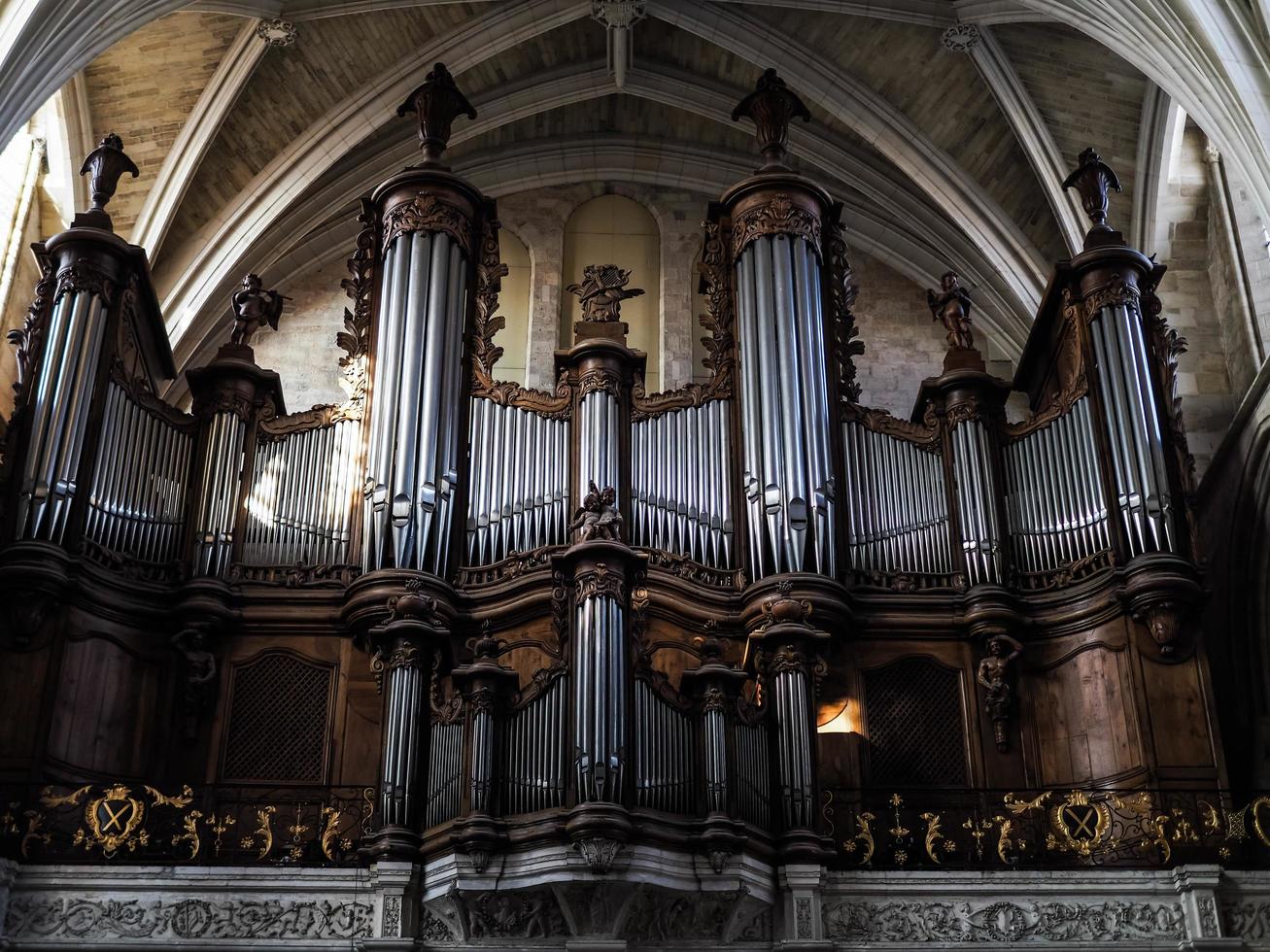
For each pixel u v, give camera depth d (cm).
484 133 2872
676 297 2830
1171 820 1814
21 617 1878
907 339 2803
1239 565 2345
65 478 1950
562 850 1625
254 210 2680
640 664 1738
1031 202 2659
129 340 2169
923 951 1694
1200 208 2605
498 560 2047
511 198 2906
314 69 2588
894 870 1734
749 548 2061
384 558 2008
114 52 2452
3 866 1652
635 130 2925
